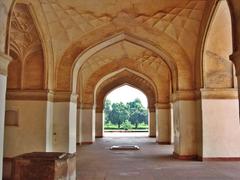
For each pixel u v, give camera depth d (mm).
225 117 6492
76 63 6734
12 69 6383
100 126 14477
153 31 6688
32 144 6207
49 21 6312
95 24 6543
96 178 4781
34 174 3414
